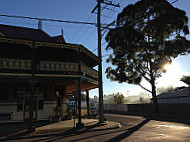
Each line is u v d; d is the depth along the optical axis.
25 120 15.54
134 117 23.86
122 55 26.84
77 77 14.34
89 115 22.48
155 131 10.62
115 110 43.44
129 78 27.80
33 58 12.99
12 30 18.36
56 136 10.15
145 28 25.38
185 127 11.81
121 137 8.86
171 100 38.03
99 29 16.02
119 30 25.36
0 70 12.27
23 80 14.83
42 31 20.94
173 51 24.16
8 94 15.36
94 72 18.33
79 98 13.77
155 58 26.56
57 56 17.64
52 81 16.72
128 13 26.00
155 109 27.66
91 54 17.23
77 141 8.28
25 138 9.64
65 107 19.23
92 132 11.36
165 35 25.31
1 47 15.22
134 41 24.94
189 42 24.03
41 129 11.88
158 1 24.58
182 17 23.75
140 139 8.10
